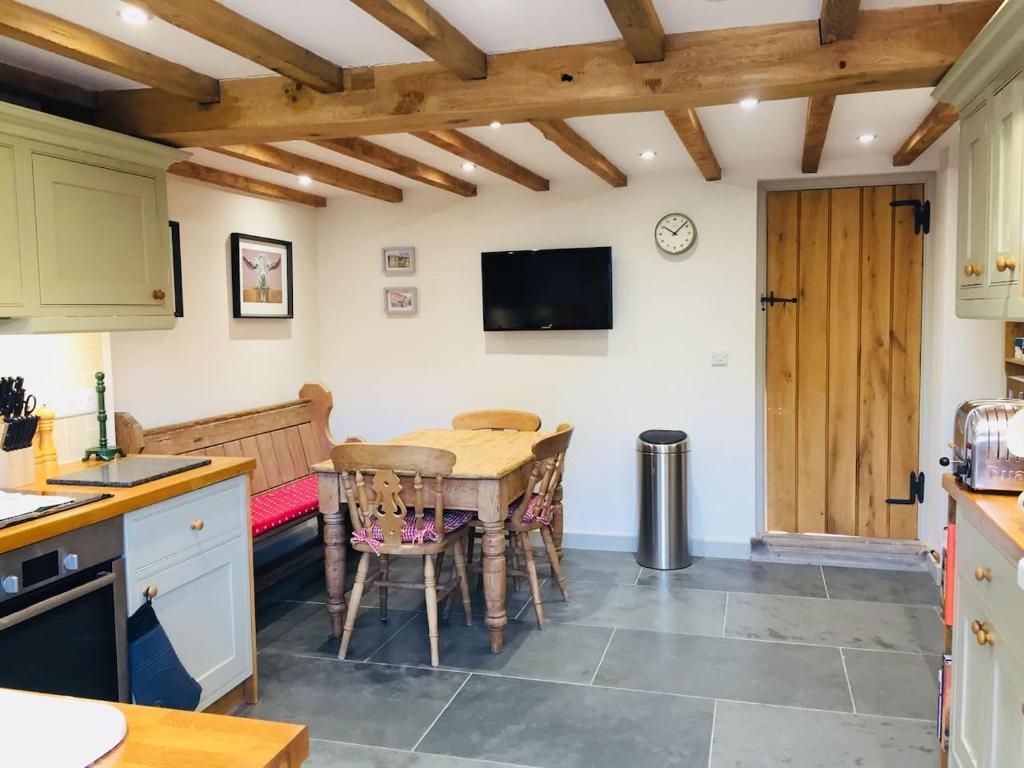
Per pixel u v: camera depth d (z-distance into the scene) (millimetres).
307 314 5117
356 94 2609
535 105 2459
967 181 2402
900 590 4035
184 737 1025
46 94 2646
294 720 2797
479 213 4902
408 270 5055
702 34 2320
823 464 4621
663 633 3523
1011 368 3898
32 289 2422
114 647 2283
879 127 3535
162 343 3902
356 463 3174
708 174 4277
